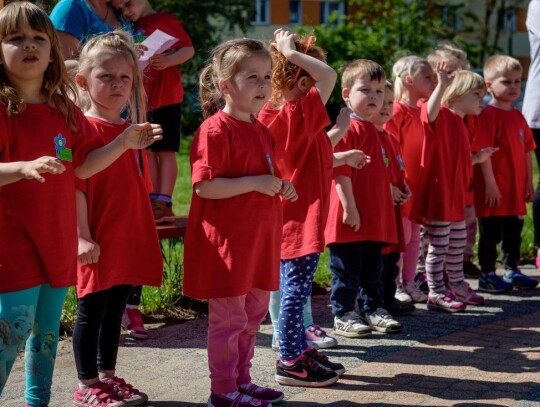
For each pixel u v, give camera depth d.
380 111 5.67
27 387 3.81
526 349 5.21
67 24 5.41
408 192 5.88
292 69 4.67
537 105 7.67
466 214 7.49
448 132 6.29
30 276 3.51
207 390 4.41
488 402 4.24
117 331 4.22
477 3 32.06
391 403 4.22
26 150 3.54
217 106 4.38
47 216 3.55
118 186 4.12
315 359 4.65
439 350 5.18
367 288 5.64
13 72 3.53
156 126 3.75
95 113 4.21
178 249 6.93
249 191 3.97
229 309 4.02
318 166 4.62
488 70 7.07
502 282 6.94
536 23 7.69
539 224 7.63
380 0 23.03
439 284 6.29
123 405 4.07
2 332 3.46
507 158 6.94
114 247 4.09
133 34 5.89
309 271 4.58
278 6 32.59
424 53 20.72
